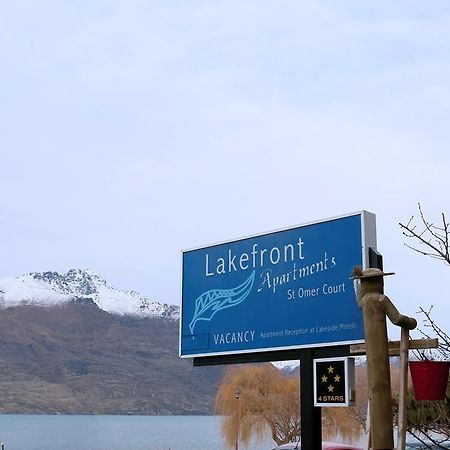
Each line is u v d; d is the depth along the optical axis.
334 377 10.94
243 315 12.71
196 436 133.50
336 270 11.23
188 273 14.11
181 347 13.91
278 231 12.33
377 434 7.07
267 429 43.47
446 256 6.89
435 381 7.18
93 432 161.12
